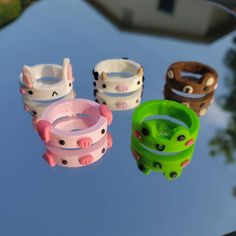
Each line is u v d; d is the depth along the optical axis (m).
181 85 0.11
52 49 0.14
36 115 0.11
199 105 0.12
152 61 0.13
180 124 0.10
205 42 0.14
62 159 0.10
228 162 0.10
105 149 0.10
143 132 0.09
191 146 0.10
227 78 0.13
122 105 0.11
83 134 0.09
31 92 0.11
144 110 0.10
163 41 0.14
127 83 0.11
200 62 0.13
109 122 0.10
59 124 0.10
